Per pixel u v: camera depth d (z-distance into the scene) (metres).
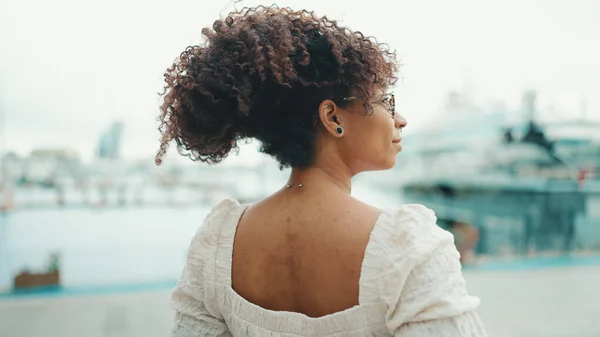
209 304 0.89
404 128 0.94
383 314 0.74
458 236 8.59
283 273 0.82
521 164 9.78
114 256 7.32
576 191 9.38
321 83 0.80
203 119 0.84
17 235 7.78
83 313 5.32
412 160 10.73
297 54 0.80
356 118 0.85
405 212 0.76
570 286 6.55
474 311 0.75
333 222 0.79
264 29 0.82
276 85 0.80
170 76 0.90
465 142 10.36
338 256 0.77
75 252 7.29
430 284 0.72
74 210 8.98
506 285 6.65
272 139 0.85
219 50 0.84
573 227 9.26
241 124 0.85
